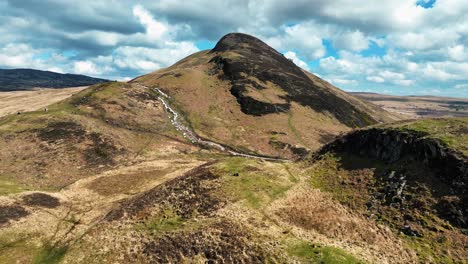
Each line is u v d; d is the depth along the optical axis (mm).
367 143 53062
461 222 33250
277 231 34969
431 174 40062
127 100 123625
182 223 37375
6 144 76812
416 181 40375
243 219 36938
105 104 114688
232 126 128125
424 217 35562
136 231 37188
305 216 38812
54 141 82188
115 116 108562
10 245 39000
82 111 105375
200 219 37656
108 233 37812
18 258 36594
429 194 37844
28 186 61000
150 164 80312
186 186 46125
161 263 31422
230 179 47500
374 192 42875
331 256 30188
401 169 43625
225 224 35594
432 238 32812
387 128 51156
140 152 89625
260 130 126438
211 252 31750
